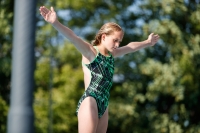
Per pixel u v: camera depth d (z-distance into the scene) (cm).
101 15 2652
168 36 2483
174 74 2400
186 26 2645
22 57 432
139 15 2642
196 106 2566
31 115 429
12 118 426
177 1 2495
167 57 2553
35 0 442
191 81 2447
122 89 2519
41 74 2531
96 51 573
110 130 2603
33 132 430
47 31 2502
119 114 2464
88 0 2541
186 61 2420
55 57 2566
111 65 586
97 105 564
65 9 2569
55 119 2512
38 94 2495
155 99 2609
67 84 2508
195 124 2534
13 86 432
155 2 2550
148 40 676
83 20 2655
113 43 570
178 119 2539
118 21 2658
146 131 2459
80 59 2588
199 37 2484
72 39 534
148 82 2558
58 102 2488
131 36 2616
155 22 2453
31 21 437
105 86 575
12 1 2606
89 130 553
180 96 2375
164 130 2444
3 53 2520
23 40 434
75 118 2538
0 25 2420
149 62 2427
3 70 2453
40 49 2606
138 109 2508
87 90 570
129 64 2534
